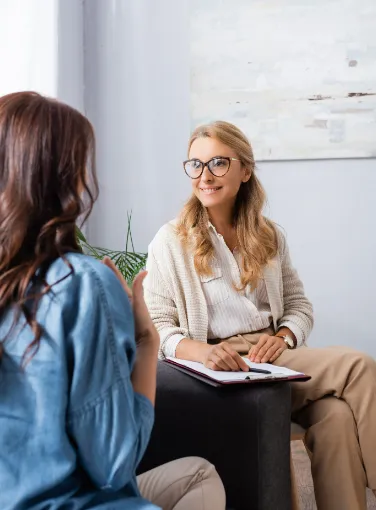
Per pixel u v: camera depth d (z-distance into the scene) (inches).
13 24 108.7
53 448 36.1
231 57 127.5
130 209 132.9
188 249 80.0
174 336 75.6
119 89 132.0
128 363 39.4
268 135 127.0
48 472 36.2
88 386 37.1
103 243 133.7
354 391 69.6
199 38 128.3
